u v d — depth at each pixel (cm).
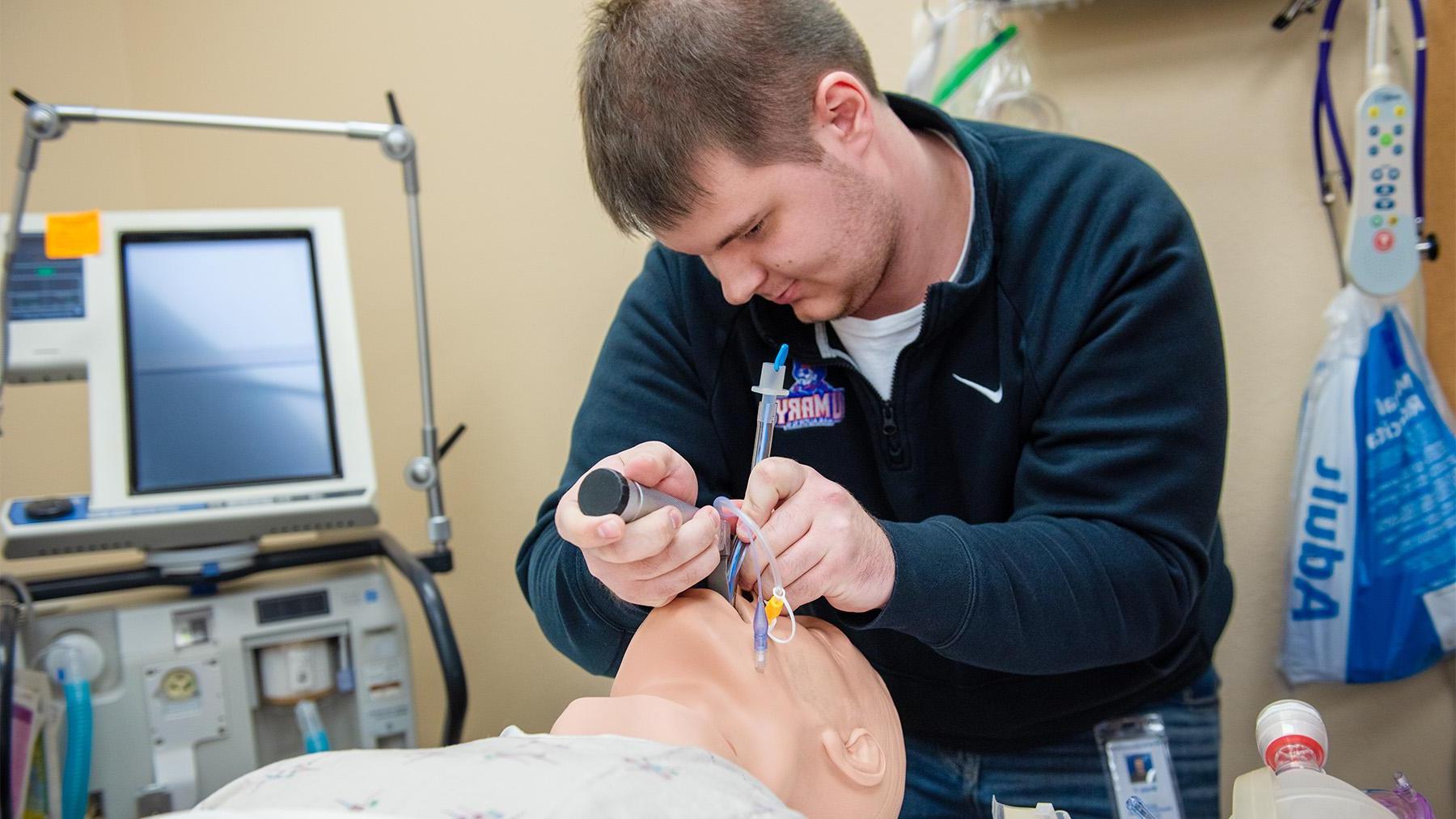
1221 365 119
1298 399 167
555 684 232
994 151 129
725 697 79
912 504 130
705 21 100
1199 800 135
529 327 228
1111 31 172
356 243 246
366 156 242
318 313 183
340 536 223
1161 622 112
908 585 95
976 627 100
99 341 174
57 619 167
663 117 99
